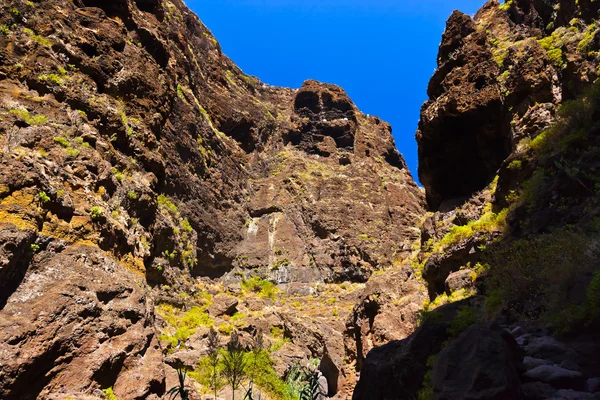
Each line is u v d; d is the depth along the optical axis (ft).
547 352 18.72
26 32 74.08
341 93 231.30
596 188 28.86
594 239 24.45
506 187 46.83
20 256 46.68
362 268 151.84
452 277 47.65
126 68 91.91
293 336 107.04
